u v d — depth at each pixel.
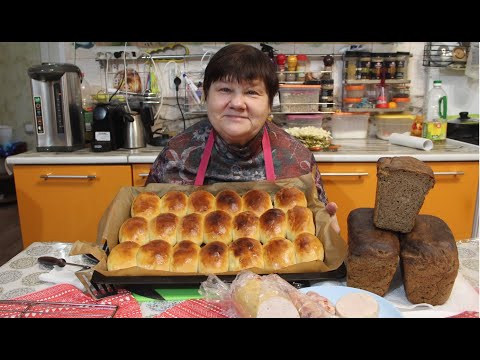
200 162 1.43
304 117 2.55
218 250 1.02
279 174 1.41
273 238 1.10
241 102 1.18
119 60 2.66
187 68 2.67
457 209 2.28
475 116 2.75
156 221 1.15
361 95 2.68
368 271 0.89
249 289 0.81
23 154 2.33
